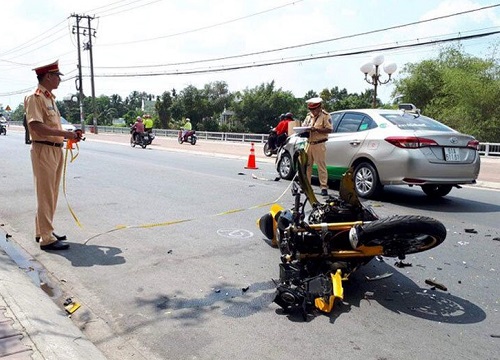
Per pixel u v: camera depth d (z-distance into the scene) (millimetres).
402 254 4219
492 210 8039
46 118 5352
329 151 9562
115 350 3361
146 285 4551
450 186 8922
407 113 9078
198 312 3963
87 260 5270
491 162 18703
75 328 3619
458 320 3826
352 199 4645
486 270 4992
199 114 73500
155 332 3623
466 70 35406
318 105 8656
